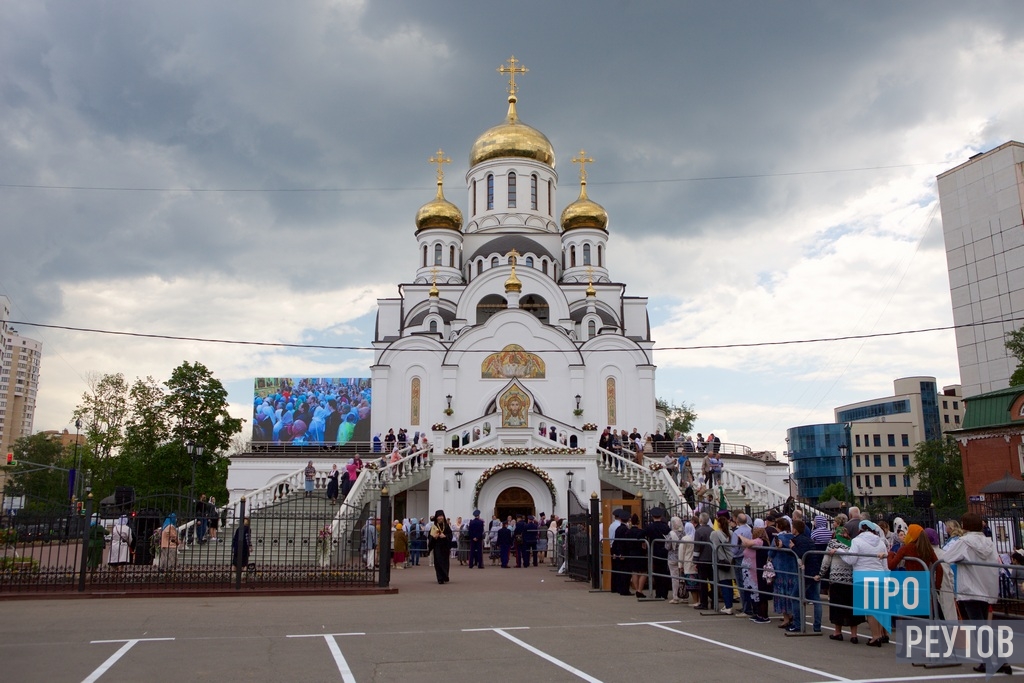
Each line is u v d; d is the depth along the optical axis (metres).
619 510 21.59
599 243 63.66
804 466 113.69
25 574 21.17
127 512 27.47
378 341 58.69
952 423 110.94
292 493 35.25
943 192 71.56
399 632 14.30
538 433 39.88
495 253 60.66
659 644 13.13
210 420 58.09
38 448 100.81
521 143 65.94
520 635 13.98
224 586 20.91
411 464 39.41
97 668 11.17
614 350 52.44
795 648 12.91
